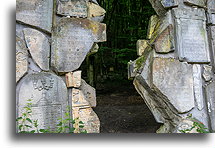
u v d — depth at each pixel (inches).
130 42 253.9
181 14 108.5
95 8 102.3
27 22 88.9
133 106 190.9
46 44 92.0
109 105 194.4
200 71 110.0
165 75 103.0
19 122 84.0
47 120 88.5
